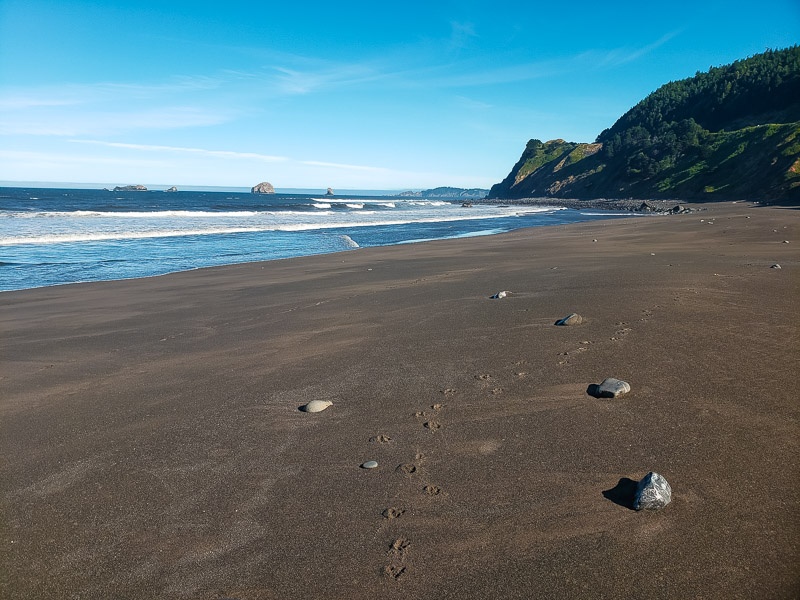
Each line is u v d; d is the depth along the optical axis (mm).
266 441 4039
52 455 3992
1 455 4027
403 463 3578
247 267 16266
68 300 11180
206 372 5902
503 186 166625
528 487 3172
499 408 4348
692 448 3459
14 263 17344
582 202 96688
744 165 68312
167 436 4227
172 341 7551
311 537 2828
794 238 17703
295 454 3801
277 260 17859
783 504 2807
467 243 22344
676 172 83562
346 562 2613
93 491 3441
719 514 2764
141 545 2842
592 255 15398
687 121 97562
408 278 12664
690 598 2229
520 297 9000
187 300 10984
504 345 6094
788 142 62125
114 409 4898
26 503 3326
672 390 4418
